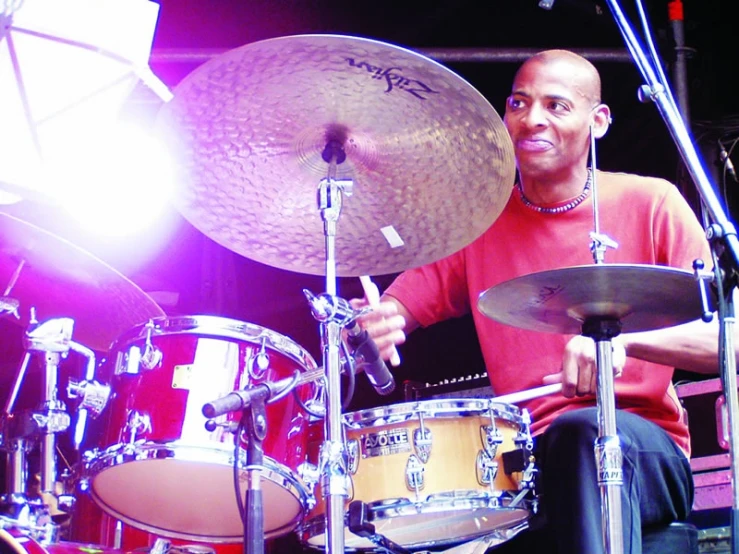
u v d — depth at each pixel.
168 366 3.20
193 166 3.04
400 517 3.26
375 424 3.28
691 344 3.26
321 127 2.97
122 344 3.29
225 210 3.15
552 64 3.76
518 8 5.89
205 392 3.17
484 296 2.84
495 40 6.18
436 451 3.25
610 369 2.84
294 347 3.31
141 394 3.18
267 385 2.63
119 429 3.18
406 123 2.95
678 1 5.23
